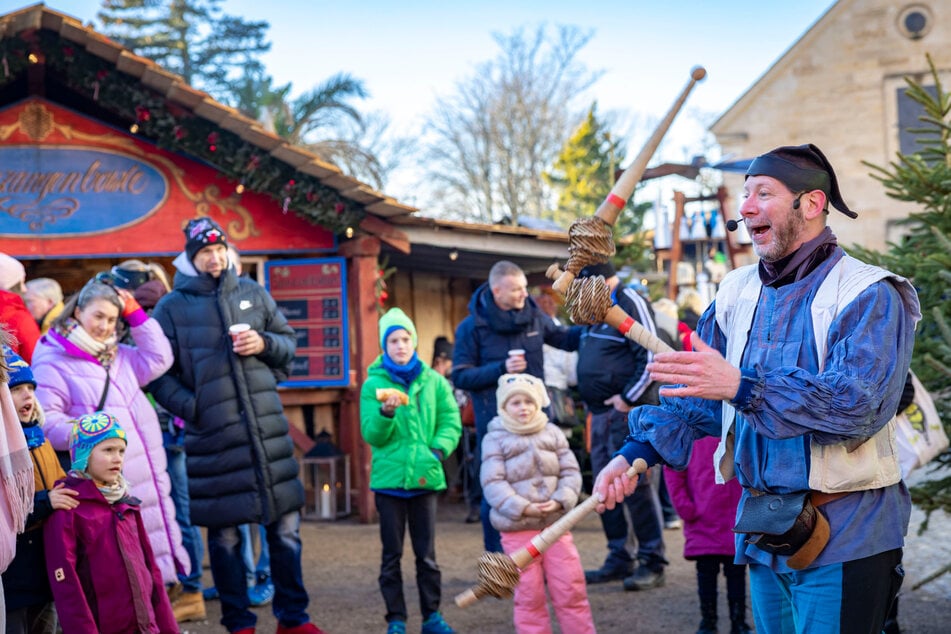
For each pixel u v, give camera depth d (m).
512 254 10.85
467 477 10.84
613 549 6.93
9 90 10.19
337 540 9.02
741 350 3.05
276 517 5.54
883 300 2.84
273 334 5.77
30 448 4.48
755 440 2.98
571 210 33.12
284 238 10.16
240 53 35.94
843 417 2.71
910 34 27.44
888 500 2.91
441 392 5.89
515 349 6.57
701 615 5.59
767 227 3.00
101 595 4.42
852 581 2.85
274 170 9.59
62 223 9.95
